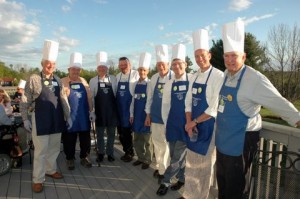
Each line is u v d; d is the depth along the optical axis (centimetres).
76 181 442
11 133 468
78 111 486
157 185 429
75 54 490
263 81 255
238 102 269
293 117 238
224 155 287
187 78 378
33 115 400
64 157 567
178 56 375
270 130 307
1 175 455
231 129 276
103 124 516
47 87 402
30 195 390
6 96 669
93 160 549
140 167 511
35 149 402
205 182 345
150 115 455
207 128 330
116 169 500
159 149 437
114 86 533
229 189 287
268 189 259
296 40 1805
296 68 1702
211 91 326
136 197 387
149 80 471
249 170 288
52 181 440
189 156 352
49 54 401
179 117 371
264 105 253
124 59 521
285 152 261
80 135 507
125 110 523
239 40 271
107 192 403
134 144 518
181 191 404
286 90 1680
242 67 275
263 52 2044
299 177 241
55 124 408
